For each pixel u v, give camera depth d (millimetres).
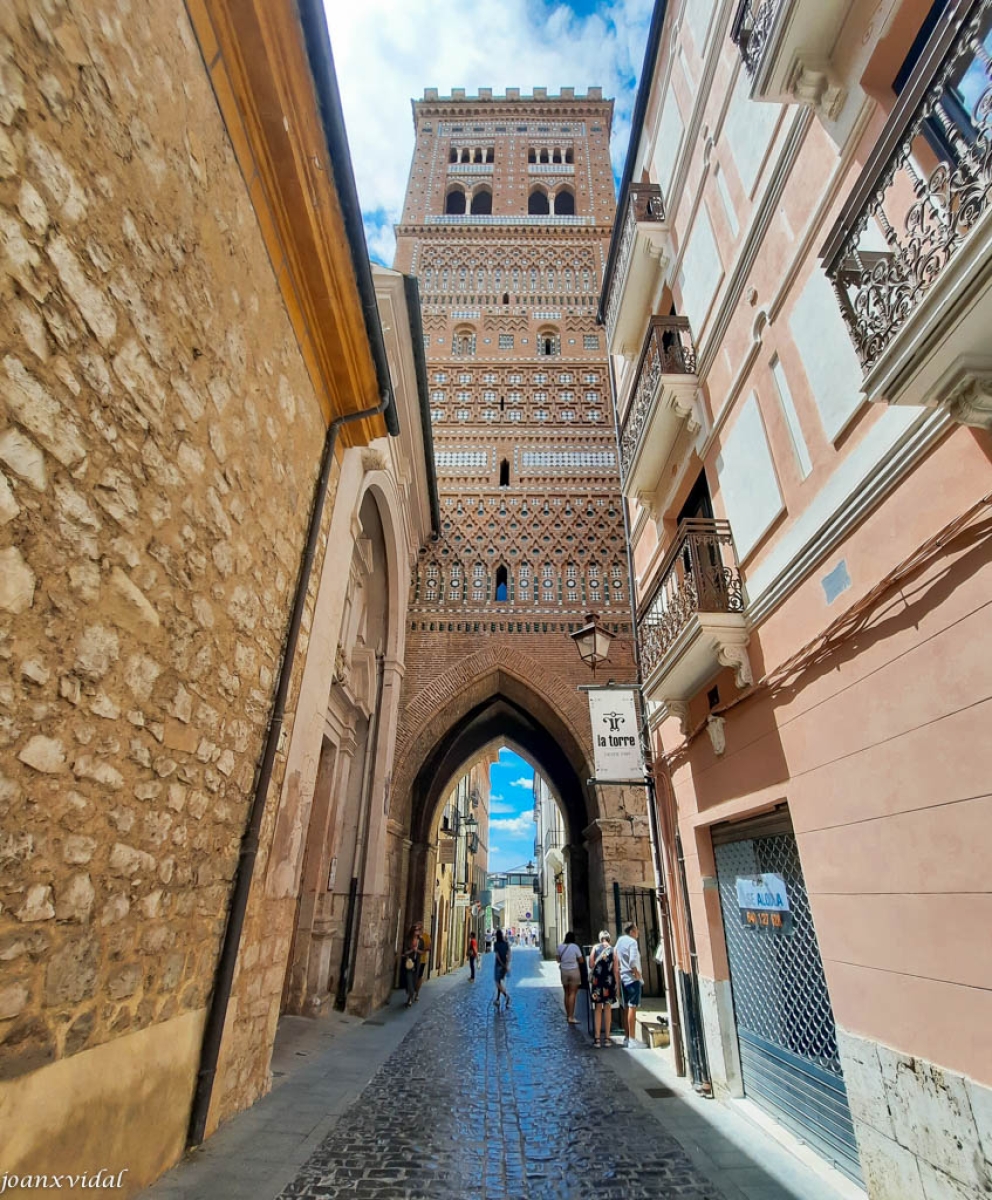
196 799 3941
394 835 13047
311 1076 6262
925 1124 3197
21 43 2281
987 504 2951
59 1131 2617
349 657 10484
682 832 7219
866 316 3334
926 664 3355
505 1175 4141
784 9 4113
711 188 7012
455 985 17188
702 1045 6410
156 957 3488
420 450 12555
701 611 5703
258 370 4758
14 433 2266
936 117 3275
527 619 14719
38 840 2482
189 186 3629
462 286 19688
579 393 17734
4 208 2189
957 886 3057
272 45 4242
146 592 3258
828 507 4457
